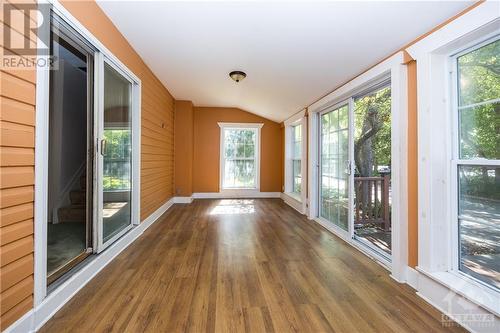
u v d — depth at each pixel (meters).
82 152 3.85
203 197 6.42
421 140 1.86
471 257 1.67
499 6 1.33
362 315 1.58
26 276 1.35
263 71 3.38
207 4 2.03
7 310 1.23
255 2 1.94
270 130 6.64
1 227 1.21
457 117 1.75
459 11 1.61
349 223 3.05
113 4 2.07
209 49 2.85
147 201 3.62
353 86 2.84
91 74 2.16
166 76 3.97
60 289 1.62
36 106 1.42
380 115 4.70
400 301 1.75
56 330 1.40
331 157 3.73
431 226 1.77
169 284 1.94
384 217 3.71
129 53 2.79
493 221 1.54
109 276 2.06
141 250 2.68
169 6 2.08
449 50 1.72
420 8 1.67
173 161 5.64
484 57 1.58
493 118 1.53
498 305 1.37
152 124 3.83
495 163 1.49
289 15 2.04
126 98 2.95
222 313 1.58
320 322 1.50
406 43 2.07
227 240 3.06
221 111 6.46
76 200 3.51
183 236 3.20
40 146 1.45
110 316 1.53
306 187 4.56
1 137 1.20
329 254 2.63
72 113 3.72
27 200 1.36
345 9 1.86
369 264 2.38
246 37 2.49
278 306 1.66
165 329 1.42
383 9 1.77
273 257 2.53
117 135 2.70
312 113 4.22
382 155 4.84
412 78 2.00
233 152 6.59
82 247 2.34
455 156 1.75
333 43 2.35
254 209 5.07
